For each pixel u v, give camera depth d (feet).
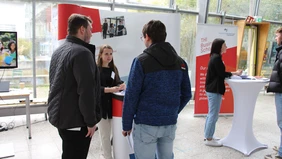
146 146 5.09
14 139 10.94
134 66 4.89
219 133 12.37
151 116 4.90
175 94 5.08
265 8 23.26
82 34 5.33
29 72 14.21
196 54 15.10
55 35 12.87
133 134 5.32
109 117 7.63
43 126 12.73
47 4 13.98
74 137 5.31
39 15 13.88
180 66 5.23
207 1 17.92
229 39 15.46
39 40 14.14
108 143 7.98
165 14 13.47
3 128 12.09
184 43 19.53
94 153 9.66
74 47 5.02
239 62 21.48
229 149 10.19
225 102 15.74
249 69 22.77
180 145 10.61
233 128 10.28
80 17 5.31
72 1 14.29
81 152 5.49
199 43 15.12
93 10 11.68
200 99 15.31
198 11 19.12
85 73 4.87
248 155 9.53
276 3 23.73
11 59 10.76
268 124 13.96
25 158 9.09
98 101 5.61
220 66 9.41
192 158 9.32
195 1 18.99
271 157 9.26
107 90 7.41
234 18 21.29
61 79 5.03
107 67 8.13
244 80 9.28
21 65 13.91
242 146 9.87
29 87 14.37
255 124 13.93
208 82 9.96
